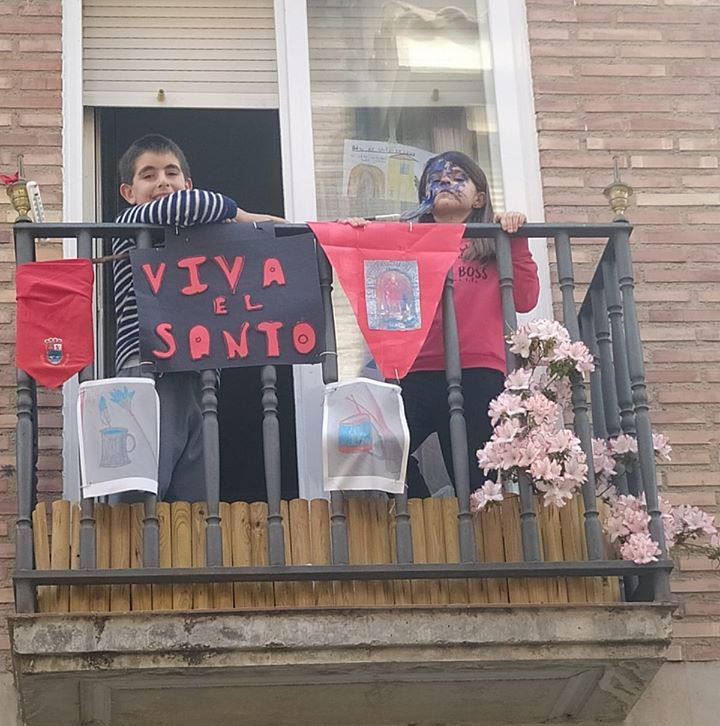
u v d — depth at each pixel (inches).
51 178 188.4
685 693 171.9
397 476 159.8
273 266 165.3
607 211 193.3
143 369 161.6
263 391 162.2
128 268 168.6
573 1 203.0
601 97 198.4
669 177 195.3
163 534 158.6
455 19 205.8
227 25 203.3
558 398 167.5
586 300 180.2
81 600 154.8
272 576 155.3
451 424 162.9
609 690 164.9
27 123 190.2
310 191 196.1
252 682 159.8
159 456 163.3
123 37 200.8
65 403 177.2
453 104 202.2
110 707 163.0
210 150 231.3
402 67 203.0
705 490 181.5
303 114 199.2
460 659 155.3
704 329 188.4
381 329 164.1
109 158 205.6
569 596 160.2
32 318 161.3
